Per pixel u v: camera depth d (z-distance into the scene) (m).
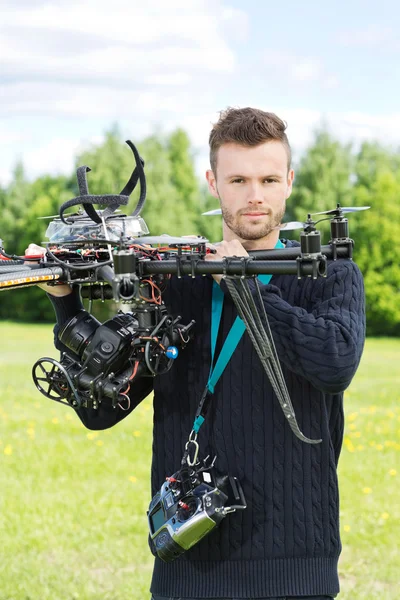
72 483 10.78
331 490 3.72
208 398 3.73
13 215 57.00
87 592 7.42
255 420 3.67
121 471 11.38
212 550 3.69
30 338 40.28
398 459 12.01
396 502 9.96
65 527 9.10
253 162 3.63
